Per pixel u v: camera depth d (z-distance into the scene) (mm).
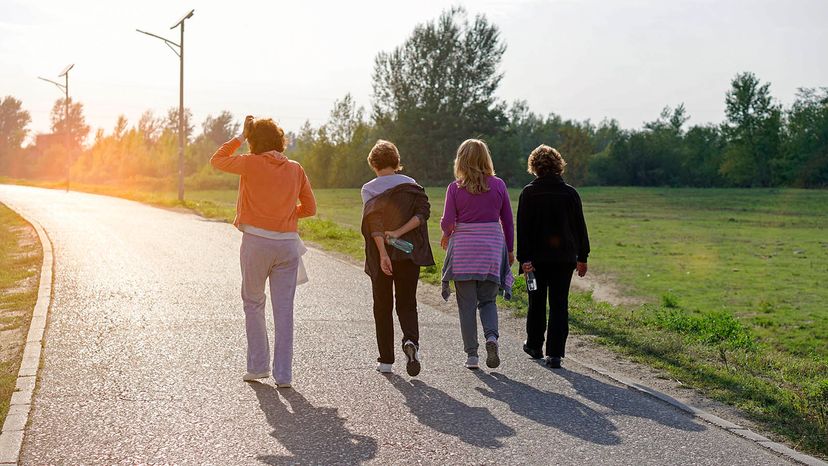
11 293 10312
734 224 41188
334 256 15633
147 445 4605
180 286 10867
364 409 5422
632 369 6930
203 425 4988
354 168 89688
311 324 8398
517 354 7371
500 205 6820
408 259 6277
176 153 110938
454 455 4547
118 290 10422
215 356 6836
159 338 7512
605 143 135375
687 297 16047
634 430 5113
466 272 6641
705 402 5906
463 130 93375
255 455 4473
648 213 50469
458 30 94688
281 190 5992
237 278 11789
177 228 21359
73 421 5016
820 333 12133
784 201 66812
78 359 6633
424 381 6227
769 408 5699
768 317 13578
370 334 7938
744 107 97438
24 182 83688
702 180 100938
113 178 113375
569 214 6953
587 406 5648
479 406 5570
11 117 164625
